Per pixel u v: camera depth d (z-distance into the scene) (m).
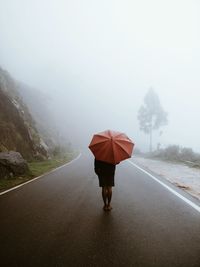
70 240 4.68
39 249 4.27
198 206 7.36
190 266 3.77
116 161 6.25
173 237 4.91
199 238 4.89
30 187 10.21
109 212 6.64
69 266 3.72
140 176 13.89
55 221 5.83
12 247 4.35
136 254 4.13
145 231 5.23
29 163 19.66
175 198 8.38
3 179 11.95
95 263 3.81
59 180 12.20
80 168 18.02
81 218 6.09
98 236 4.91
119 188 10.12
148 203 7.66
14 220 5.88
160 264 3.81
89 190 9.67
